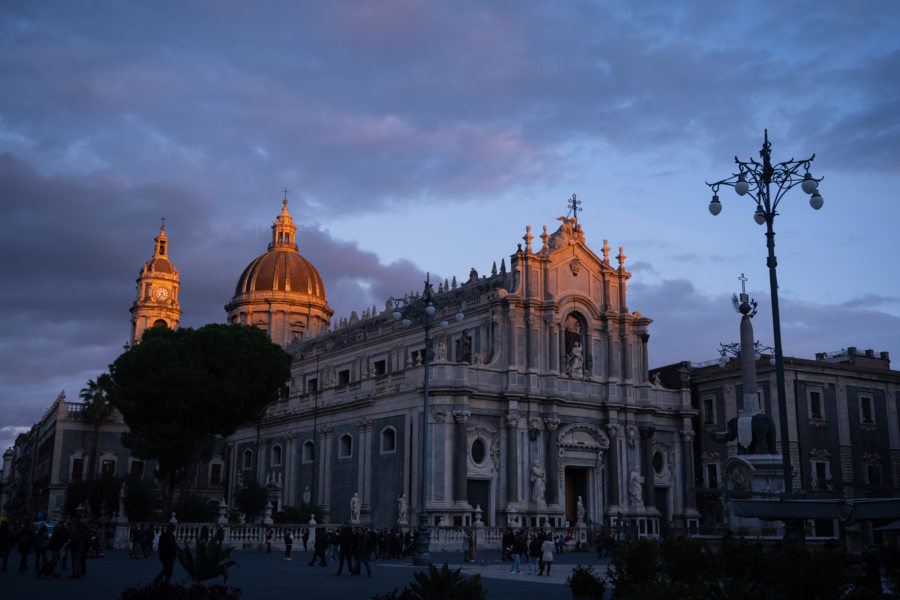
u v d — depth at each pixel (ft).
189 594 57.67
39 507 303.68
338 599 78.07
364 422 215.31
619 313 228.84
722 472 229.45
